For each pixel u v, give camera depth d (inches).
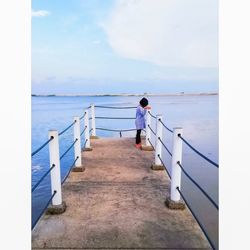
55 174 144.2
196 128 1777.8
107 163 232.4
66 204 154.4
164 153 807.1
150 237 121.0
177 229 127.6
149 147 275.0
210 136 1374.3
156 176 200.8
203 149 1001.5
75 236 122.0
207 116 2743.6
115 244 116.0
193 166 732.7
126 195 166.9
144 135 342.0
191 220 136.0
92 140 323.3
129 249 112.6
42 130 1608.0
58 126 1841.8
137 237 121.0
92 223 133.2
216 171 674.2
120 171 211.9
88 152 267.4
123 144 301.3
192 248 113.3
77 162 211.3
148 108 274.8
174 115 2854.3
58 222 134.3
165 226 130.2
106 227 129.4
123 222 134.2
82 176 200.8
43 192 542.3
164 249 112.5
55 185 144.6
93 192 171.5
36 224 132.3
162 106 4402.1
